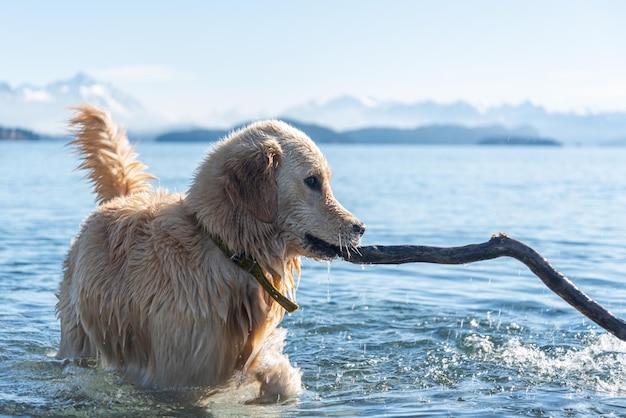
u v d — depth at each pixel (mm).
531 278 3193
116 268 2105
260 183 2025
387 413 1980
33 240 4082
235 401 2057
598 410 1990
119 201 2213
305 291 2992
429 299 2877
